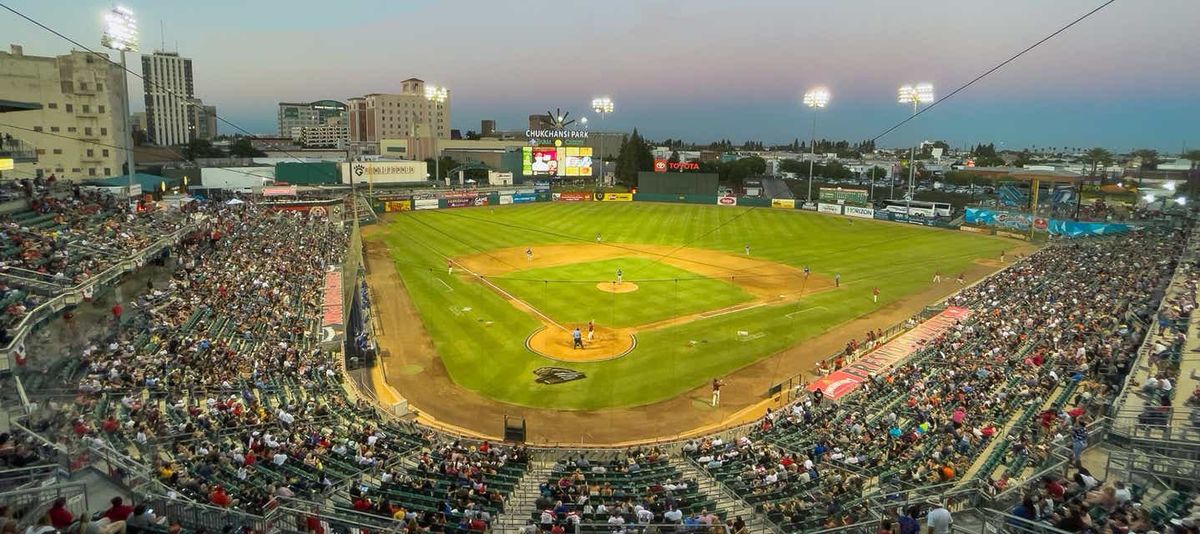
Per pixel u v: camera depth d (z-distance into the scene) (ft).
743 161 508.53
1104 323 115.96
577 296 158.51
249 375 90.94
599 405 98.37
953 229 282.77
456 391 102.37
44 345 85.81
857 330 135.23
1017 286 156.76
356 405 90.33
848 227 287.28
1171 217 260.62
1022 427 75.41
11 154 144.05
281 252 169.37
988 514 50.01
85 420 66.03
